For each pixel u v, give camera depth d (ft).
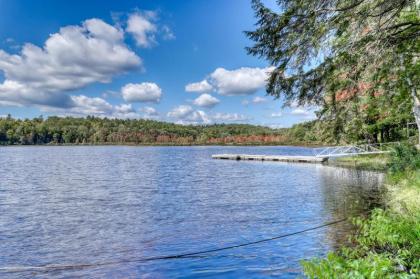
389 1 15.24
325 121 22.85
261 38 17.56
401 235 14.74
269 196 51.21
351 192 51.26
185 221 35.37
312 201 45.75
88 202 47.32
